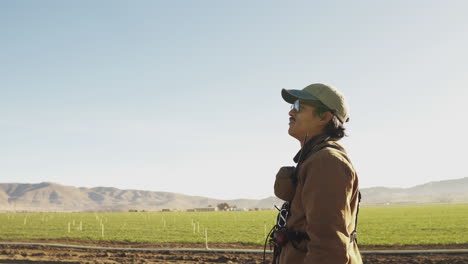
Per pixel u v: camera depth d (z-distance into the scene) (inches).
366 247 990.4
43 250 877.8
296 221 101.1
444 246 973.8
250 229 1786.4
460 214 2957.7
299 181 101.7
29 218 3176.7
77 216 3742.6
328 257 88.9
